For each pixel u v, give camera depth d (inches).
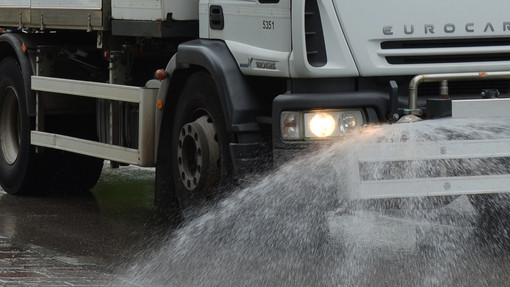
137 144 515.5
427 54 432.5
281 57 426.9
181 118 478.3
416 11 431.5
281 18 428.1
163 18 486.0
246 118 442.3
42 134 572.7
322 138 422.9
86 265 425.4
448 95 435.5
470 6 437.7
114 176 666.2
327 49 425.1
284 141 424.5
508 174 421.7
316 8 424.8
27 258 438.6
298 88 427.2
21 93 585.6
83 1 531.8
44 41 584.1
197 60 457.7
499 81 446.6
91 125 585.3
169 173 496.1
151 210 549.0
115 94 516.4
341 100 422.9
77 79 579.2
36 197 596.1
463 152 415.5
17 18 583.8
